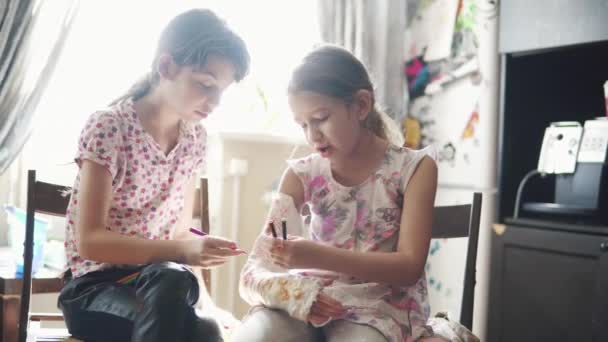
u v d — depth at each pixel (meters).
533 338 1.93
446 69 2.43
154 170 1.31
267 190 2.33
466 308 1.31
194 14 1.26
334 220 1.24
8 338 1.49
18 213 1.56
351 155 1.25
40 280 1.52
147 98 1.32
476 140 2.32
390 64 2.43
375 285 1.16
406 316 1.15
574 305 1.83
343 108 1.18
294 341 1.09
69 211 1.29
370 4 2.36
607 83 1.91
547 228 1.92
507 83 2.05
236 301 2.28
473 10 2.34
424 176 1.21
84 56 2.06
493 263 2.04
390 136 1.37
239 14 2.30
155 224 1.34
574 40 1.86
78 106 2.06
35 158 2.02
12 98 1.80
